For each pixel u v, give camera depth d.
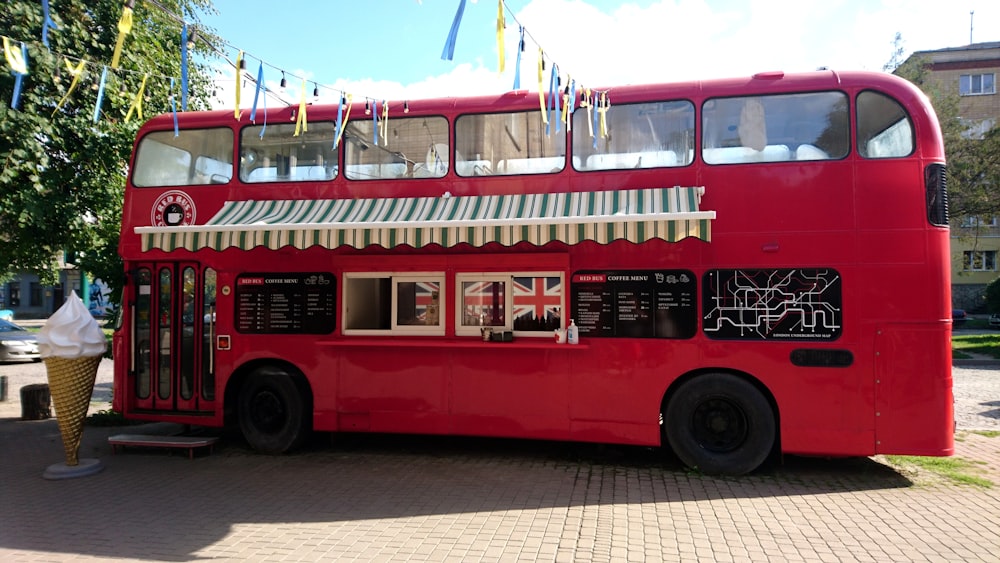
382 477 6.86
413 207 7.33
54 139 8.91
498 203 7.15
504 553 4.76
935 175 6.39
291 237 6.90
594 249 7.15
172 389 8.38
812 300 6.55
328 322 7.86
